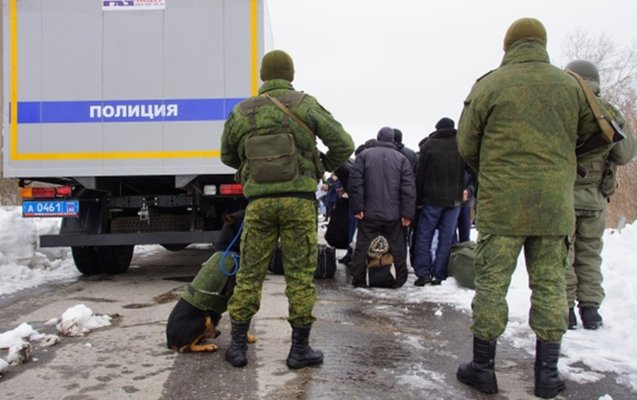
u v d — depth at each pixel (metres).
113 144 6.42
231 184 6.59
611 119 3.18
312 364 3.66
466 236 7.39
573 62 4.47
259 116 3.54
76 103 6.42
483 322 3.21
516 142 3.13
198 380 3.40
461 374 3.38
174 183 7.10
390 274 6.38
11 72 6.41
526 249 3.30
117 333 4.43
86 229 6.66
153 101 6.43
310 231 3.57
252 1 6.45
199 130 6.43
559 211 3.10
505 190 3.15
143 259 9.77
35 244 7.95
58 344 4.12
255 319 4.88
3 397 3.14
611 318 4.70
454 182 6.43
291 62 3.74
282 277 7.22
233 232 4.02
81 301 5.73
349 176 6.49
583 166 4.42
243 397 3.14
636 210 16.62
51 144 6.42
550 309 3.15
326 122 3.56
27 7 6.41
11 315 5.12
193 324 3.90
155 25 6.44
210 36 6.45
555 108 3.11
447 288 6.38
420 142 7.74
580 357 3.77
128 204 6.81
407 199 6.42
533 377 3.49
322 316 5.04
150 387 3.29
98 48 6.42
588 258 4.50
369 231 6.47
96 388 3.27
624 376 3.46
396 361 3.78
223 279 3.94
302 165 3.54
